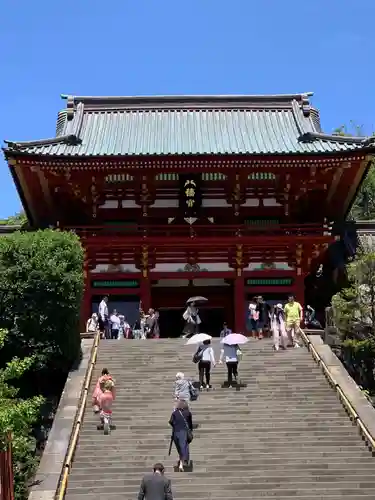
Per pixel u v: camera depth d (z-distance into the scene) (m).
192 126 48.16
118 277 43.22
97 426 23.52
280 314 32.41
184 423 20.48
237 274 43.34
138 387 27.27
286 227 43.56
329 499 18.91
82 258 30.64
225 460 21.03
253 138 45.94
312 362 29.89
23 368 20.45
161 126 48.19
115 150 43.53
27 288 28.09
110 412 23.27
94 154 41.41
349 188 45.94
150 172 42.84
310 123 47.50
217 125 48.28
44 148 42.72
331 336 37.19
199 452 21.64
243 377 28.17
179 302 46.50
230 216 44.81
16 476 21.69
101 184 43.91
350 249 47.50
